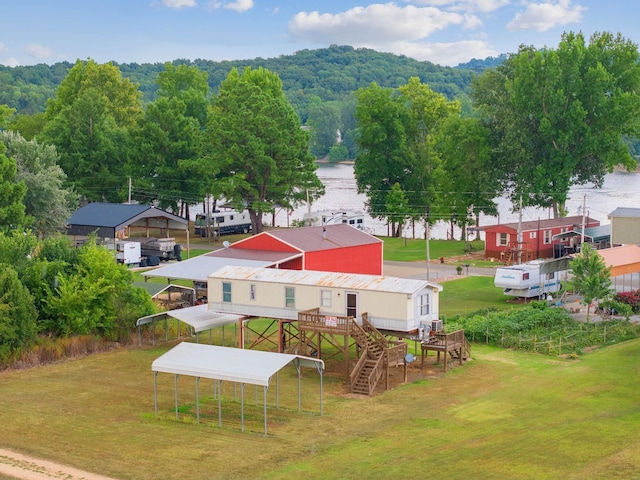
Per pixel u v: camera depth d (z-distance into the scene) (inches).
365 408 1670.8
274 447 1446.9
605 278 2379.4
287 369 1971.0
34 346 2065.7
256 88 4153.5
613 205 5570.9
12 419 1609.3
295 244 2768.2
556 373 1911.9
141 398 1749.5
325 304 1996.8
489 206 4227.4
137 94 5984.3
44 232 3346.5
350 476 1305.4
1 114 4183.1
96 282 2203.5
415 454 1397.6
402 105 4584.2
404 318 1899.6
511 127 3981.3
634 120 4008.4
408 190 4569.4
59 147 4436.5
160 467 1357.0
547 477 1280.8
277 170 4060.0
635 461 1332.4
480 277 3169.3
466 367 1979.6
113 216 3563.0
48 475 1325.0
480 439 1466.5
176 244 3599.9
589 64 4060.0
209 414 1640.0
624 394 1734.7
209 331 2365.9
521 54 4077.3
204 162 4114.2
